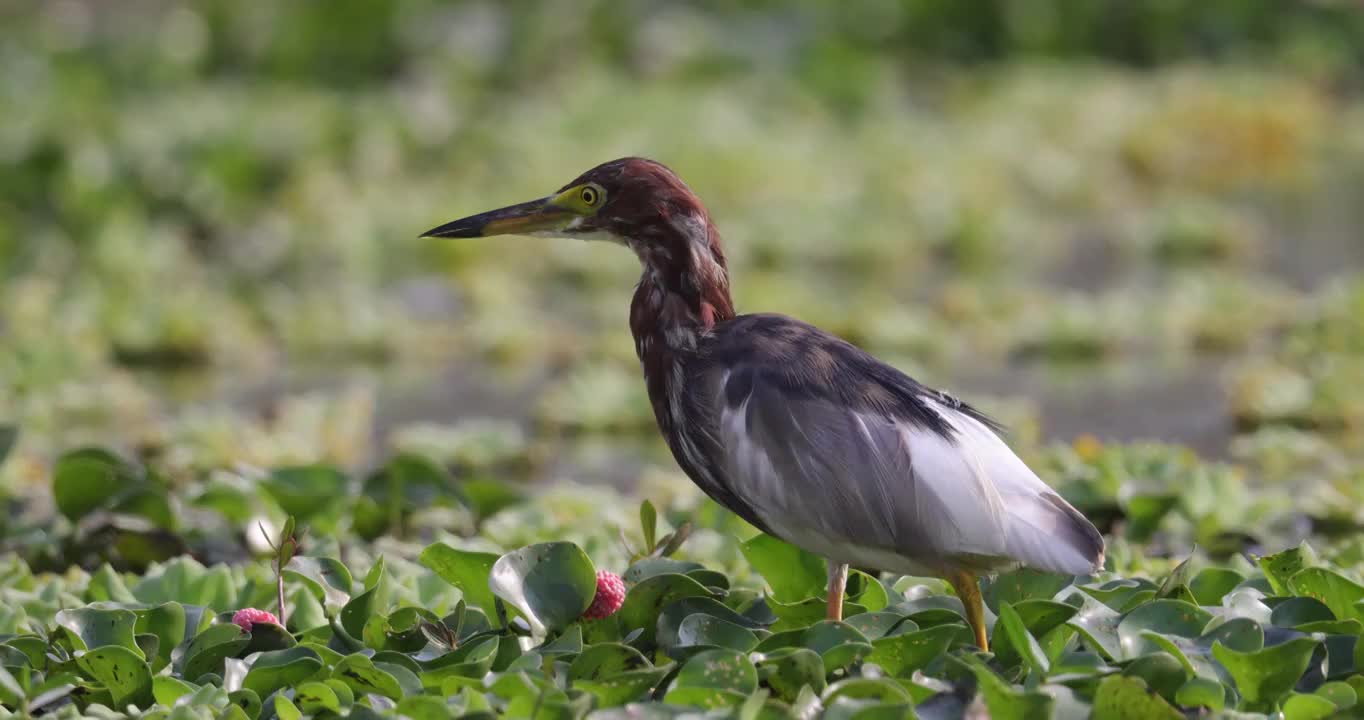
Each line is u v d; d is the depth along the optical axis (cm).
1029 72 2709
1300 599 647
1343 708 565
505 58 2570
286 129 2089
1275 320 1592
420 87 2486
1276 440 1182
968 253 1914
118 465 884
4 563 831
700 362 676
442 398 1438
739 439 648
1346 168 2369
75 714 602
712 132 2247
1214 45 2856
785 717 563
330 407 1300
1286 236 1984
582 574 668
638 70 2588
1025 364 1507
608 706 591
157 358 1534
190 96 2417
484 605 694
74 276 1750
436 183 2069
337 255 1828
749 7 2728
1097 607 641
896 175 2145
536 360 1552
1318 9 2886
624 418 1331
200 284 1759
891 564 636
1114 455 994
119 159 1914
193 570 762
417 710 572
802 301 1609
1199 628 630
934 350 1523
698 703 584
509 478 1206
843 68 2534
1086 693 579
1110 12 2845
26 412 1285
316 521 897
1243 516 931
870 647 605
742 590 699
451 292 1759
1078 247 1962
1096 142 2369
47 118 2061
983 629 635
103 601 731
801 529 640
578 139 2216
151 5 2811
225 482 896
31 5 2792
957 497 614
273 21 2630
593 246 1881
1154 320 1563
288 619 712
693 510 927
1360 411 1249
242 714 589
